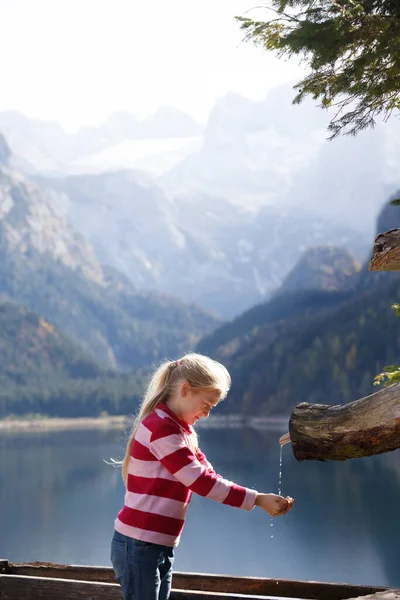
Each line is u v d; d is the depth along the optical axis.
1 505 42.22
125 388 151.00
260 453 64.31
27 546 29.47
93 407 146.25
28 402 144.75
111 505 41.31
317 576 20.56
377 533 26.72
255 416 104.75
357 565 21.67
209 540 27.67
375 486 41.12
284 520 31.08
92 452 77.88
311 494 38.81
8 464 66.38
